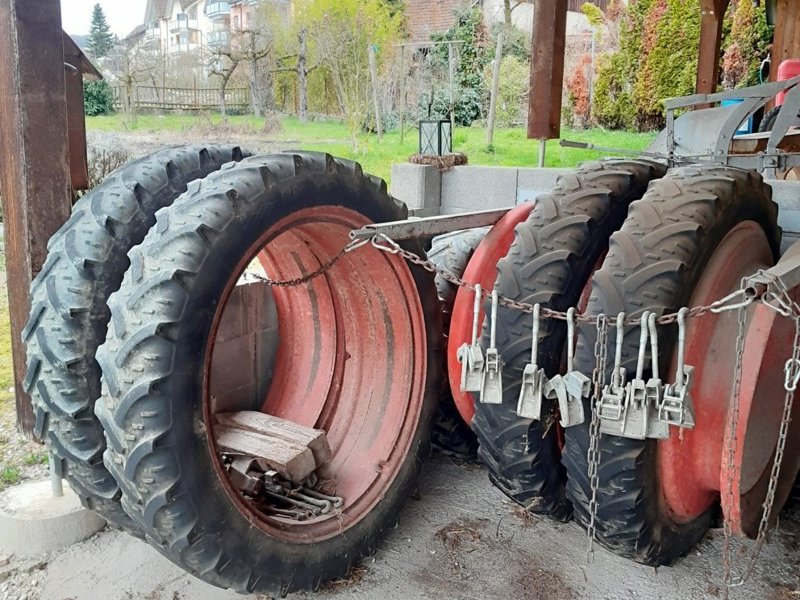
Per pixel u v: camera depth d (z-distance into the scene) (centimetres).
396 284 281
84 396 216
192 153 256
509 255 246
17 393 291
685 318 182
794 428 268
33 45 257
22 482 306
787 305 167
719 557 269
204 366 201
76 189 336
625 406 192
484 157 1006
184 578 251
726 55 1044
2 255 718
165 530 200
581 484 236
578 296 247
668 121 384
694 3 1059
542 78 462
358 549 260
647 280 211
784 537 281
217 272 201
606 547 251
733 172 250
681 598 244
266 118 1192
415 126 1184
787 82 335
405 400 290
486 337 248
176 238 198
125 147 969
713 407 237
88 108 1219
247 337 324
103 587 245
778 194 339
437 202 523
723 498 217
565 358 248
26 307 279
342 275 297
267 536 225
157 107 1216
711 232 225
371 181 269
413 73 1229
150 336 189
